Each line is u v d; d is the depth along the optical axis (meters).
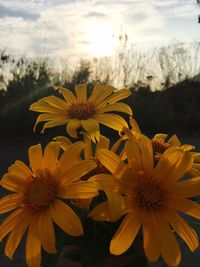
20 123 1.79
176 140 0.27
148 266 0.22
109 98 0.28
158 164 0.21
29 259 0.20
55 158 0.21
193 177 0.22
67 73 2.11
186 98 2.35
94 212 0.19
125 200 0.20
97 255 0.21
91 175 0.22
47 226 0.20
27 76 1.96
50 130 1.76
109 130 1.51
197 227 0.22
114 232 0.22
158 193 0.21
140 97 2.20
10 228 0.21
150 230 0.20
